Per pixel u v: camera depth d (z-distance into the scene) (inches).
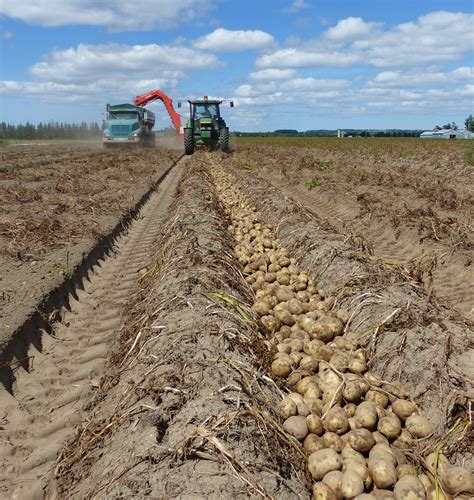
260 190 505.7
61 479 139.6
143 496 113.7
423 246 331.6
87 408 174.4
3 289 242.5
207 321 186.4
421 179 624.7
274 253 294.2
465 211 402.0
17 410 171.0
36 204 457.7
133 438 131.9
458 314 211.8
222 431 129.0
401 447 141.2
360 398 157.3
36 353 206.2
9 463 147.9
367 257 260.5
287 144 1646.2
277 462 128.0
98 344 221.9
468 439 136.9
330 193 532.4
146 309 224.4
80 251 309.7
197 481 116.3
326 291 247.3
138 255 351.3
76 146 1528.1
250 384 155.0
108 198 496.7
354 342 188.1
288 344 193.5
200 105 1079.6
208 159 930.7
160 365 164.1
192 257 255.0
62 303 250.4
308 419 145.8
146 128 1323.8
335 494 123.2
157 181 662.5
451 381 153.5
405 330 179.6
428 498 122.3
